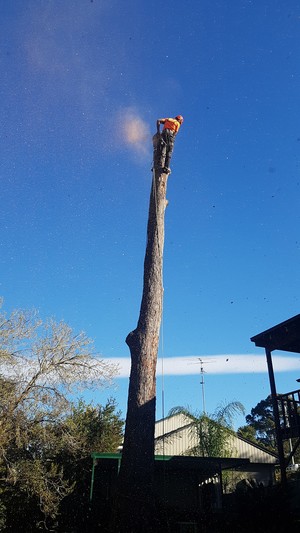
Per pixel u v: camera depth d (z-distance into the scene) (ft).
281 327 45.21
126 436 35.09
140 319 38.93
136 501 32.68
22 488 40.57
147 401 36.11
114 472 49.34
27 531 40.19
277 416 45.11
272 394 46.06
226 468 56.18
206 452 65.21
